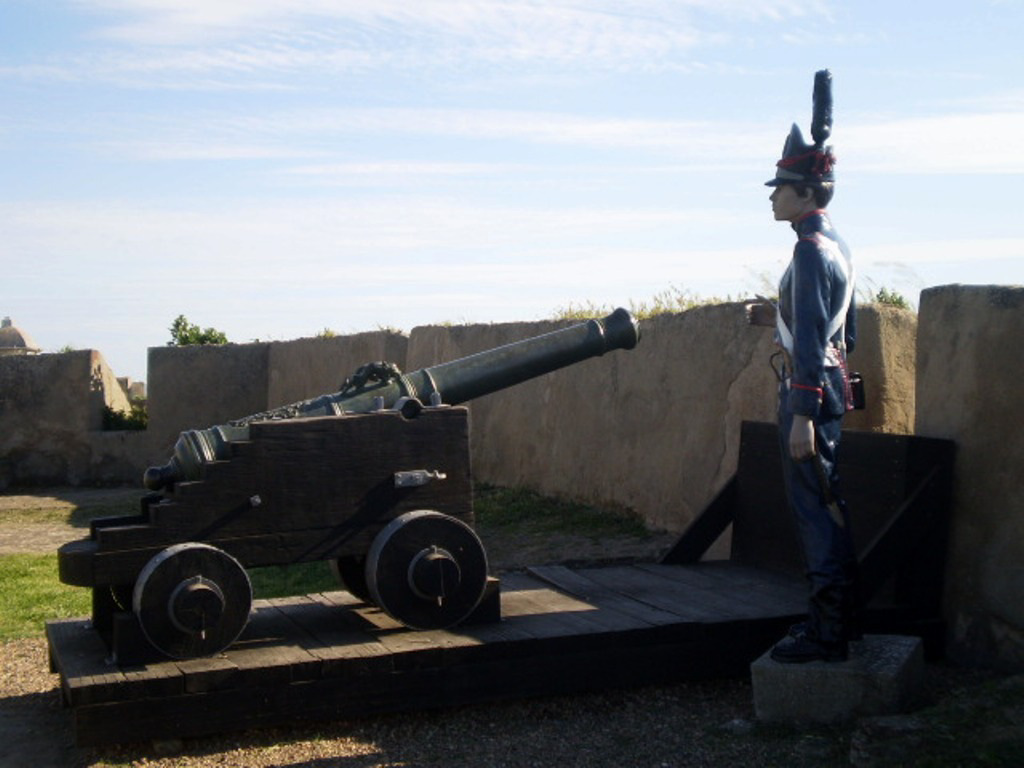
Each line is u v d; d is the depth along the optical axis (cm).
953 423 593
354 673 507
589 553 902
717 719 518
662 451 947
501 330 1235
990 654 563
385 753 490
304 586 875
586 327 654
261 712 495
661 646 550
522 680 530
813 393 488
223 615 510
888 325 716
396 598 539
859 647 513
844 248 514
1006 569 556
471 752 490
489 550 963
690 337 916
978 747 422
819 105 511
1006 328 566
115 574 510
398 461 552
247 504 528
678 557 700
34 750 514
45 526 1345
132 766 478
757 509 687
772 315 539
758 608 583
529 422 1188
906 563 582
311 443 538
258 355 1828
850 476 612
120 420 1838
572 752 486
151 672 488
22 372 1788
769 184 520
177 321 2041
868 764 430
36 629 758
